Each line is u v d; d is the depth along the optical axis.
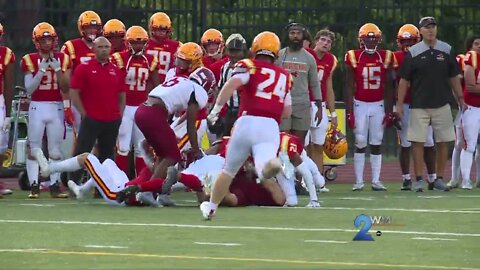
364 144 50.47
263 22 65.00
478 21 68.88
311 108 48.25
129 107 47.72
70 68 47.31
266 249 29.45
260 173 34.66
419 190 49.16
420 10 73.25
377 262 27.38
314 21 70.50
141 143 41.56
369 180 58.72
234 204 40.62
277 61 47.62
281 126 47.41
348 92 50.50
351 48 70.88
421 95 48.84
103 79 45.41
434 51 48.94
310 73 47.75
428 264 27.16
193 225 34.72
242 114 35.03
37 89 47.25
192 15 64.44
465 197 45.41
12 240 31.27
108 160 42.12
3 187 49.91
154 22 48.91
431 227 34.22
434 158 50.34
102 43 45.19
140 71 47.59
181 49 41.59
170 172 40.25
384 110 50.50
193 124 40.91
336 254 28.59
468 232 33.03
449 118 49.19
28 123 47.47
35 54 47.31
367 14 67.44
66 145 51.88
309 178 41.12
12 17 66.88
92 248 29.67
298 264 26.94
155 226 34.47
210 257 28.03
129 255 28.36
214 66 46.09
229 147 35.34
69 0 66.81
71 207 41.00
